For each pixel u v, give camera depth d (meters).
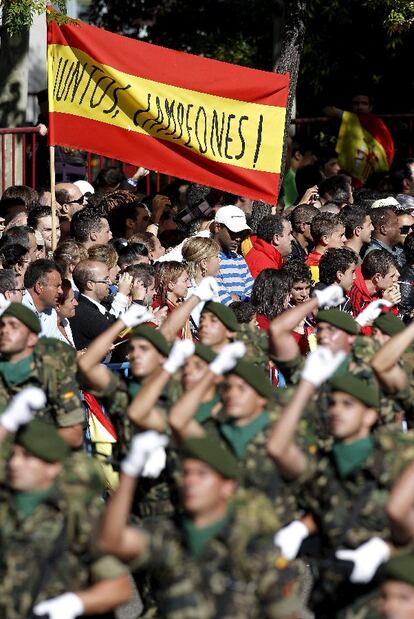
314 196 43.50
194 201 41.91
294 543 19.59
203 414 21.33
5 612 17.47
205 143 38.25
